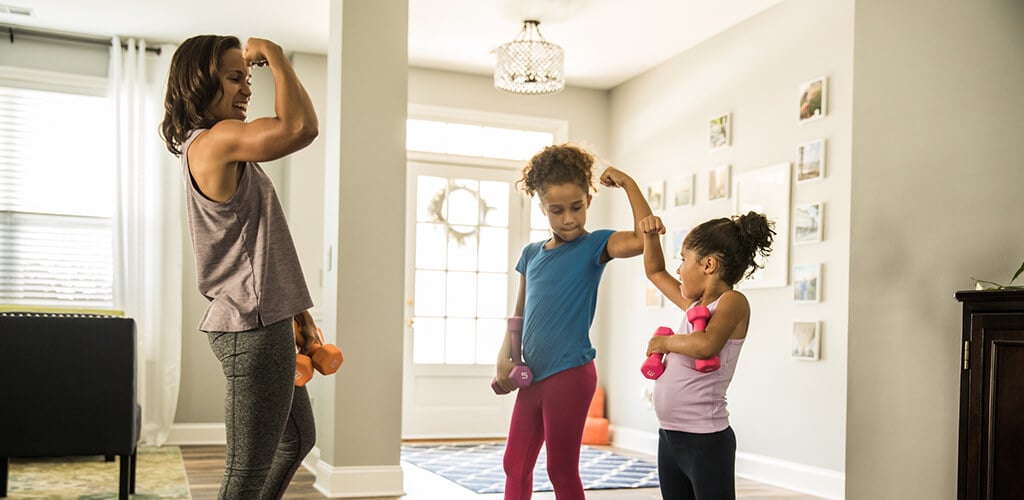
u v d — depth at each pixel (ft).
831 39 15.47
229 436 5.74
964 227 8.77
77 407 10.57
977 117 8.71
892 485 9.34
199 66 5.76
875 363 9.61
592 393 6.95
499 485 14.87
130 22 18.37
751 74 17.52
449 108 21.72
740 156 17.78
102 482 13.98
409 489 14.39
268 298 5.69
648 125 21.22
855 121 10.01
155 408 19.27
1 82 18.92
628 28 18.24
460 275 22.03
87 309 18.25
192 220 5.76
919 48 9.28
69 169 19.38
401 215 14.01
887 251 9.53
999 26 8.55
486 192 22.33
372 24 13.98
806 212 15.83
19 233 19.04
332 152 14.16
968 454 7.73
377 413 13.71
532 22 17.84
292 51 20.18
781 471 16.08
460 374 21.91
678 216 19.79
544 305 6.97
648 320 20.66
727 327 6.60
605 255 7.12
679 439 6.67
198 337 20.02
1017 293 7.34
